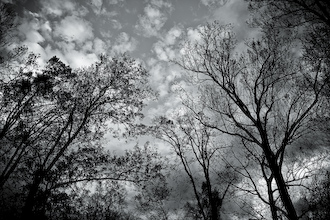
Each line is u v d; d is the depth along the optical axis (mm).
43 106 13641
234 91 10211
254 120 9547
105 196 14297
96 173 12711
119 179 13172
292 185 8508
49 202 10141
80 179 12188
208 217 11695
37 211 9633
